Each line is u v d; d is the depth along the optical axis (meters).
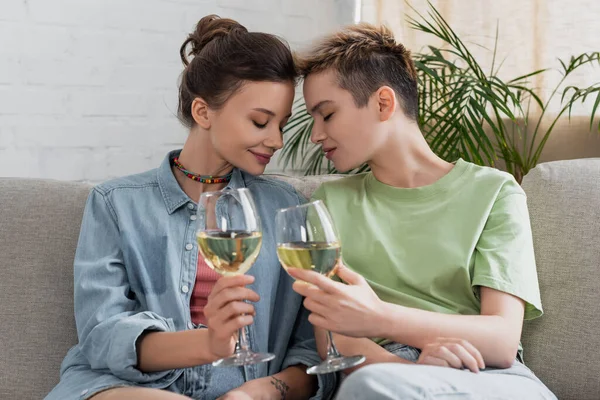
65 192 1.69
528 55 2.82
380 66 1.58
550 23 2.75
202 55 1.60
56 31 2.69
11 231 1.64
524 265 1.49
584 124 2.74
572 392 1.51
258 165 1.58
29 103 2.66
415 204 1.59
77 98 2.73
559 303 1.56
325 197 1.67
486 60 2.91
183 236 1.57
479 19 2.91
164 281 1.54
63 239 1.64
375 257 1.56
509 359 1.39
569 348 1.52
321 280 1.23
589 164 1.68
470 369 1.29
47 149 2.69
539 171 1.69
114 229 1.58
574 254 1.57
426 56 2.68
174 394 1.27
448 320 1.37
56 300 1.61
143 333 1.41
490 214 1.55
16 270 1.61
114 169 2.81
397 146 1.60
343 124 1.57
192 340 1.34
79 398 1.34
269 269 1.58
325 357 1.50
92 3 2.74
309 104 1.60
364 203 1.62
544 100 2.80
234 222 1.22
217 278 1.55
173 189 1.61
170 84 2.90
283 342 1.58
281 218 1.21
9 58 2.62
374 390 1.11
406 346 1.45
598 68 2.69
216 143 1.58
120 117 2.81
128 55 2.81
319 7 3.15
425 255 1.53
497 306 1.45
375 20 3.12
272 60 1.54
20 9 2.63
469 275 1.50
